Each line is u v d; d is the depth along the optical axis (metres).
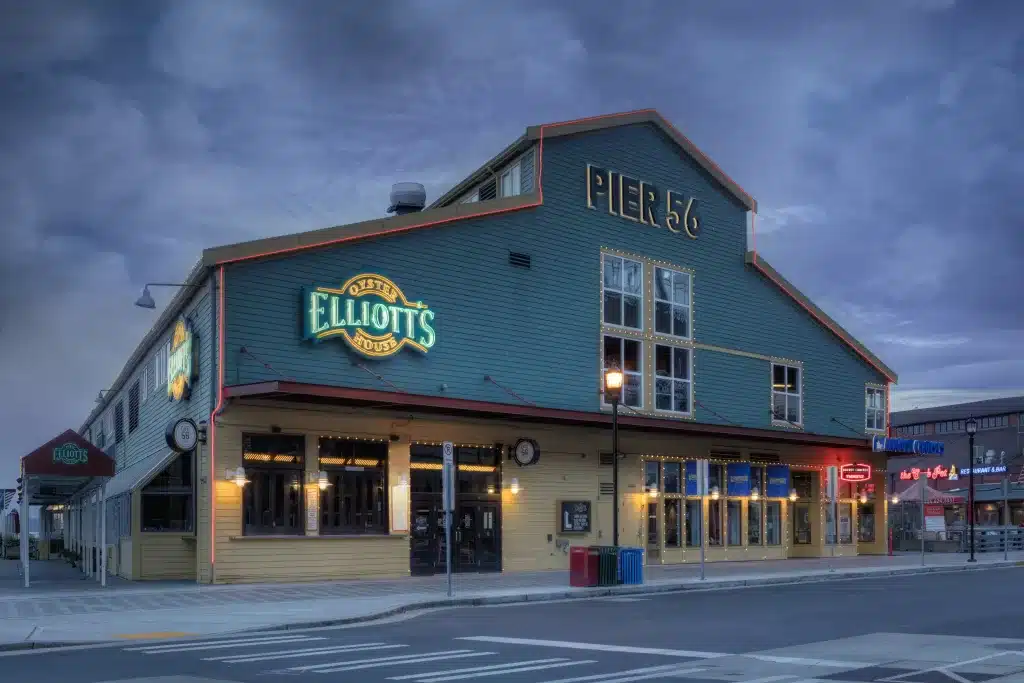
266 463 26.77
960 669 12.03
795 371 43.44
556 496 33.62
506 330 32.06
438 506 30.39
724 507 40.06
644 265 37.06
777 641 14.94
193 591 23.72
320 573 27.36
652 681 11.17
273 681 11.09
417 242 29.95
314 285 27.59
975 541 50.31
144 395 36.91
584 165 35.25
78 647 14.34
